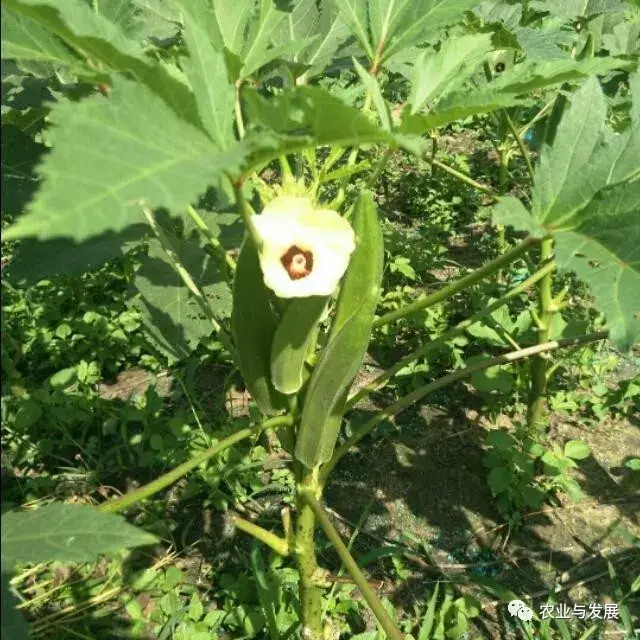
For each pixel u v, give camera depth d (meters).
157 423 0.86
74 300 1.06
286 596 0.67
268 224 0.37
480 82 0.78
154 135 0.28
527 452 0.79
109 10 0.50
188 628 0.65
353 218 0.40
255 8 0.45
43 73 0.49
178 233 0.57
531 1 0.79
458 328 0.50
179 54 0.48
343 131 0.29
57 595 0.69
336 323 0.42
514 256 0.38
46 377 0.96
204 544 0.76
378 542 0.76
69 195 0.24
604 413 0.91
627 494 0.82
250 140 0.28
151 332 0.55
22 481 0.81
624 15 0.90
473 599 0.69
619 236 0.35
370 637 0.64
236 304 0.45
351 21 0.49
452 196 1.41
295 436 0.49
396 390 0.95
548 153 0.38
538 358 0.80
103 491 0.80
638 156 0.38
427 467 0.85
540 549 0.76
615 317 0.32
